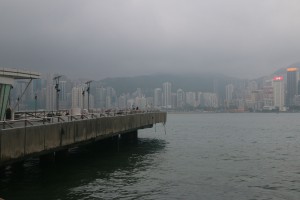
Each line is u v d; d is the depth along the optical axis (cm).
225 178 3541
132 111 6381
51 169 3644
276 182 3391
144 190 3011
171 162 4497
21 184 3039
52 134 3153
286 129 12306
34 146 2861
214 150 5903
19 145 2659
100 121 4338
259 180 3469
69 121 3494
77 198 2702
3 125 2594
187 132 10731
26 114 4072
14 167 3466
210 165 4322
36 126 2894
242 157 5075
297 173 3841
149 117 6894
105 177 3472
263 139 8269
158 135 9450
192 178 3519
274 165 4375
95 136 4169
